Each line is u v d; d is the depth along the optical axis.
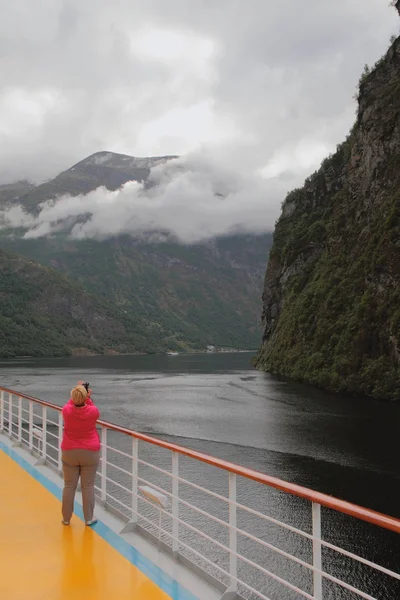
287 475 20.31
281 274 95.31
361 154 69.19
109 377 77.19
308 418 34.06
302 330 69.25
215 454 23.94
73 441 5.50
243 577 12.23
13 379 71.19
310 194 97.88
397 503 16.98
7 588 4.26
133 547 5.11
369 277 54.59
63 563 4.74
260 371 85.12
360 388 46.47
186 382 66.94
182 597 4.11
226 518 15.30
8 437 10.95
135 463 5.69
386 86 66.00
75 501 6.55
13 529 5.58
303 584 12.01
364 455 23.45
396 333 45.12
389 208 55.88
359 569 12.67
